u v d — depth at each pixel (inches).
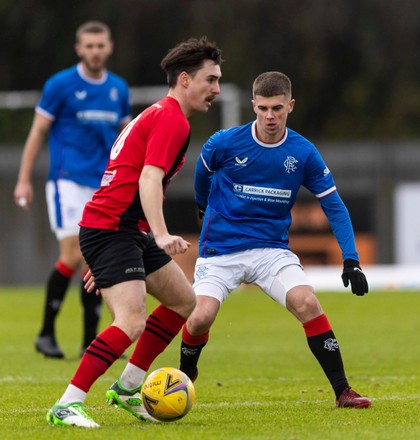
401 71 5014.8
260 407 990.4
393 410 955.3
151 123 865.5
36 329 1951.3
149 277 906.7
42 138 1526.8
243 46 4771.2
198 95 880.9
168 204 3193.9
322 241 3043.8
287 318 2194.9
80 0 4877.0
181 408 869.2
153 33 4889.3
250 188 1022.4
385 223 3243.1
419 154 3248.0
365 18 4899.1
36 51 5009.8
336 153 3282.5
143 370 917.8
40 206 3444.9
